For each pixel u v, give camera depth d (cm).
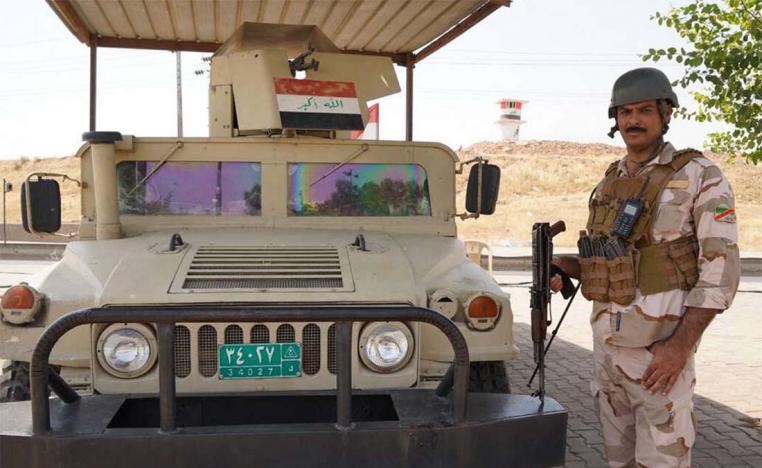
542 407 294
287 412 320
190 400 315
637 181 289
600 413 313
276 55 455
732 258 266
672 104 294
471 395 307
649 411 286
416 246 405
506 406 294
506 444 280
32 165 5259
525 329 897
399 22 598
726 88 498
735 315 1005
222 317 261
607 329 295
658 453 284
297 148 453
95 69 633
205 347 323
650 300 282
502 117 7469
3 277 1363
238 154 449
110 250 378
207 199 446
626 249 287
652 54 507
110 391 319
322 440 265
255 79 451
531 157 5378
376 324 329
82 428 264
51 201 416
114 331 320
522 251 2020
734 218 270
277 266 354
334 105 456
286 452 263
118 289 326
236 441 261
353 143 456
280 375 325
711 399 572
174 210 443
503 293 357
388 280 344
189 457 259
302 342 326
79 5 546
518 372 666
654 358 275
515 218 3136
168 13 573
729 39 496
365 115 480
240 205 448
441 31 623
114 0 534
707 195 273
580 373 661
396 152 460
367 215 454
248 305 321
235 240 402
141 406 312
